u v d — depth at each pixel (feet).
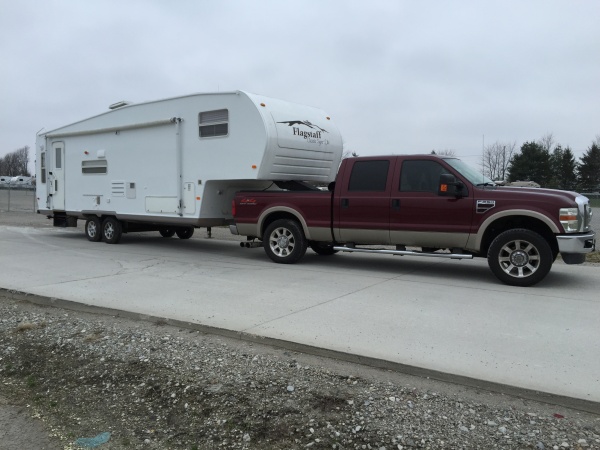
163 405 12.01
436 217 25.35
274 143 29.99
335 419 10.98
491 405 11.42
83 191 41.73
